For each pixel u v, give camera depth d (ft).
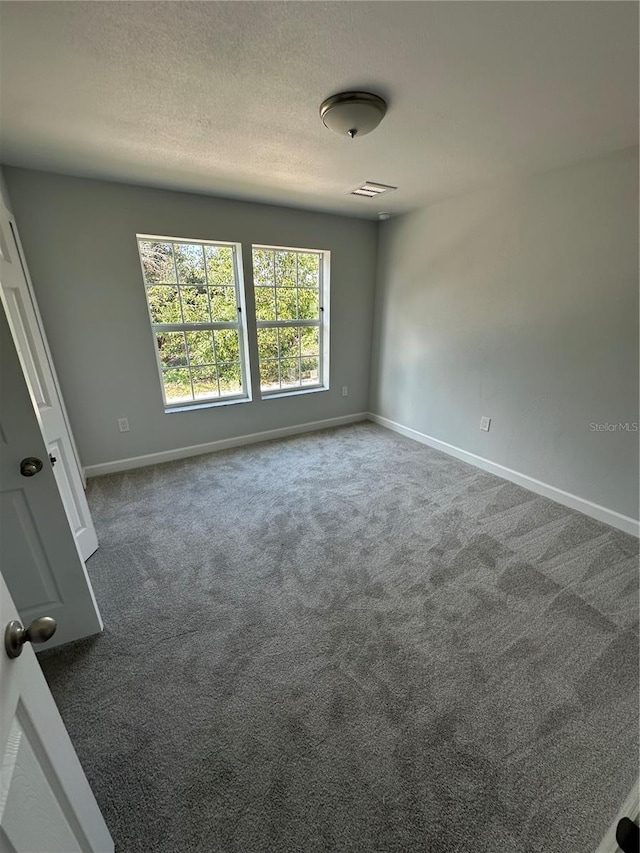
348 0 3.24
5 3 3.22
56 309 8.38
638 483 7.04
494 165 7.16
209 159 6.91
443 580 6.03
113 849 2.94
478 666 4.58
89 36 3.67
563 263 7.54
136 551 6.75
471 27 3.56
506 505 8.29
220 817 3.22
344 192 8.99
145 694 4.25
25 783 1.80
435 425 11.41
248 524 7.57
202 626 5.17
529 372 8.57
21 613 4.61
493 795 3.36
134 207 8.61
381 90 4.65
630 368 6.86
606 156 6.60
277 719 3.99
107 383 9.37
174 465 10.37
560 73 4.28
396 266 11.80
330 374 13.02
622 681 4.40
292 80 4.44
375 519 7.75
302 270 11.81
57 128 5.67
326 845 3.05
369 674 4.49
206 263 10.20
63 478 5.94
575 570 6.24
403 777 3.50
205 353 10.84
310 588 5.87
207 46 3.84
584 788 3.42
